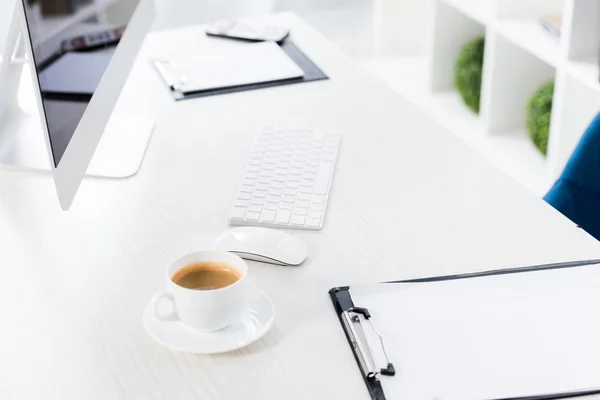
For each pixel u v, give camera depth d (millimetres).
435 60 2664
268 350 796
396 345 789
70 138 959
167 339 796
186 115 1328
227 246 937
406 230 986
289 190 1077
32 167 1134
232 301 791
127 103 1373
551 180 2086
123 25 1255
